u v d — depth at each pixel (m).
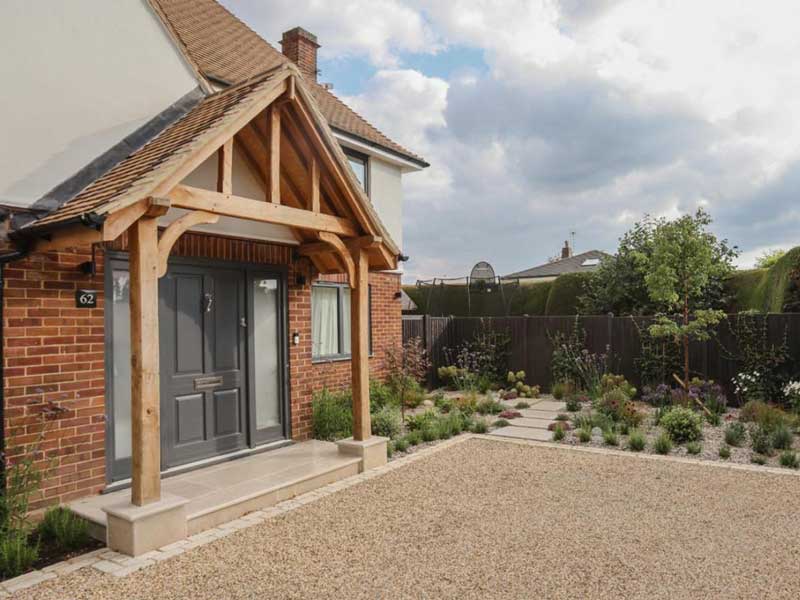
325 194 7.14
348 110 12.99
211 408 7.13
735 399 11.33
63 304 5.60
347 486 6.48
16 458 5.18
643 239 16.16
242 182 7.05
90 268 5.75
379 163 12.33
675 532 4.98
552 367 13.87
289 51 13.84
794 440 8.34
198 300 7.03
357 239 7.16
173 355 6.71
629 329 12.88
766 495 6.00
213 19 11.70
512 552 4.57
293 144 6.70
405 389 11.22
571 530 5.05
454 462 7.52
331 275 10.16
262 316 8.05
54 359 5.52
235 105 5.69
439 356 15.07
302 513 5.57
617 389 10.91
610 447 8.34
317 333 9.95
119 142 6.32
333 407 8.74
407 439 8.50
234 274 7.52
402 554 4.55
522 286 21.88
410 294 25.42
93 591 3.96
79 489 5.66
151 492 4.76
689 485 6.39
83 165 5.96
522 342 14.39
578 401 11.52
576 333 13.56
